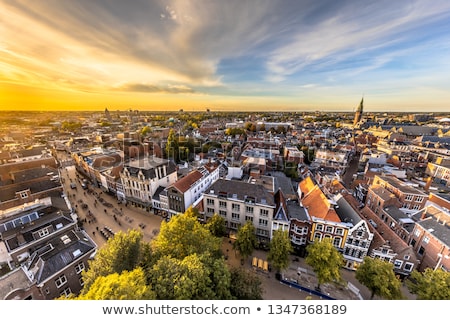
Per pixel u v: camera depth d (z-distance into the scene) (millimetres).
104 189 84688
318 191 56562
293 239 49625
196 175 68438
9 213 47031
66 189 85188
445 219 42875
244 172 84125
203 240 37531
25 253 42062
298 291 40438
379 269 34750
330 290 40625
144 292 22406
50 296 33312
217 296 27828
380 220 50500
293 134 177375
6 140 156500
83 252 39031
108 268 29516
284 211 50094
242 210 52375
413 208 59344
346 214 49000
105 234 55531
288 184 72375
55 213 49906
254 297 29812
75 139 153000
